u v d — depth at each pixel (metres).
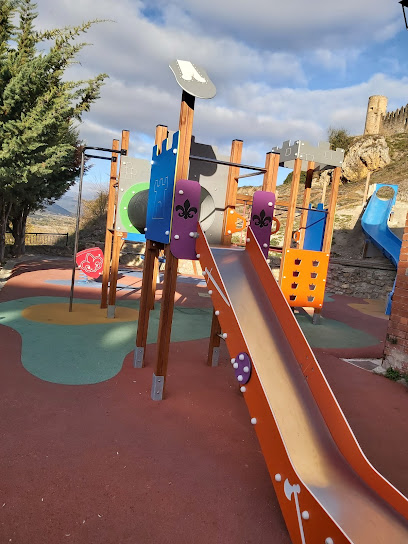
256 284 4.36
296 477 2.54
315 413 3.26
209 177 5.73
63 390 4.68
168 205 4.49
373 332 9.82
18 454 3.33
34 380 4.87
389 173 35.06
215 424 4.20
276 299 4.05
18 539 2.45
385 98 53.53
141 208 6.89
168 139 5.73
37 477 3.05
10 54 10.96
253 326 3.84
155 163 5.07
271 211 5.05
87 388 4.80
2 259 15.09
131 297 11.12
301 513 2.44
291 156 9.69
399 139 43.09
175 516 2.79
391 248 17.33
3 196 12.90
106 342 6.65
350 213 23.53
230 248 4.94
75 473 3.15
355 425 4.52
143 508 2.84
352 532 2.35
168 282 4.50
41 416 4.01
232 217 5.88
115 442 3.66
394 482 3.45
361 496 2.65
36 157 11.15
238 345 3.39
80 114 12.86
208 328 8.41
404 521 2.46
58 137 12.11
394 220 21.42
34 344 6.19
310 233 12.16
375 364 6.99
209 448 3.72
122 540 2.53
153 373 5.03
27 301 9.42
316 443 3.04
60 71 11.05
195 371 5.75
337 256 20.14
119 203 8.15
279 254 19.27
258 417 3.04
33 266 15.80
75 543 2.47
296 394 3.35
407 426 4.59
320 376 3.31
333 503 2.56
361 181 35.91
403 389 5.77
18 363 5.35
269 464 2.85
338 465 2.90
